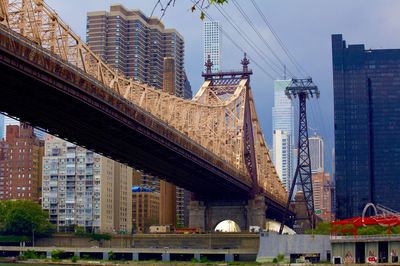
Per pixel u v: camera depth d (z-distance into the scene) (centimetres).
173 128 15150
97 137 13538
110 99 11762
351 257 16275
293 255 18175
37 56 9488
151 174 18675
